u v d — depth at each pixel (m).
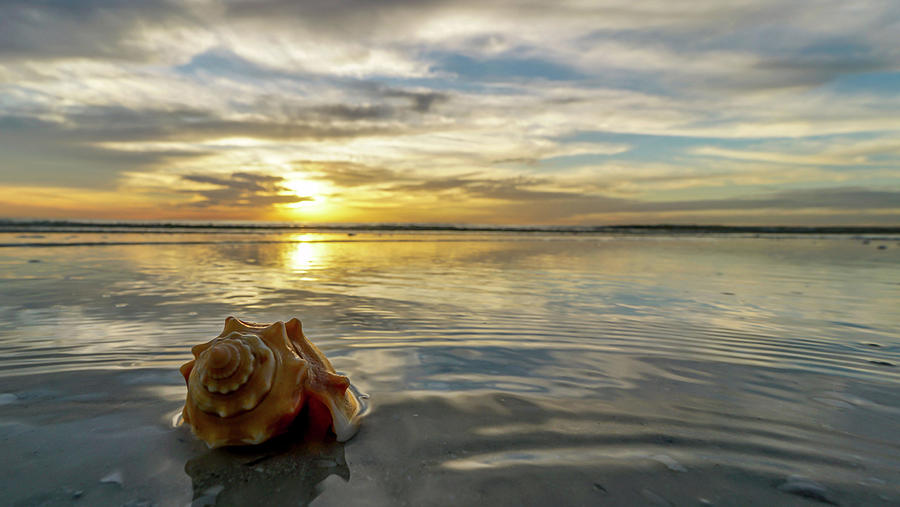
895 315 5.21
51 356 3.30
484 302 5.72
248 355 2.02
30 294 5.73
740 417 2.43
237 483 1.78
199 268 8.80
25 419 2.28
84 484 1.75
